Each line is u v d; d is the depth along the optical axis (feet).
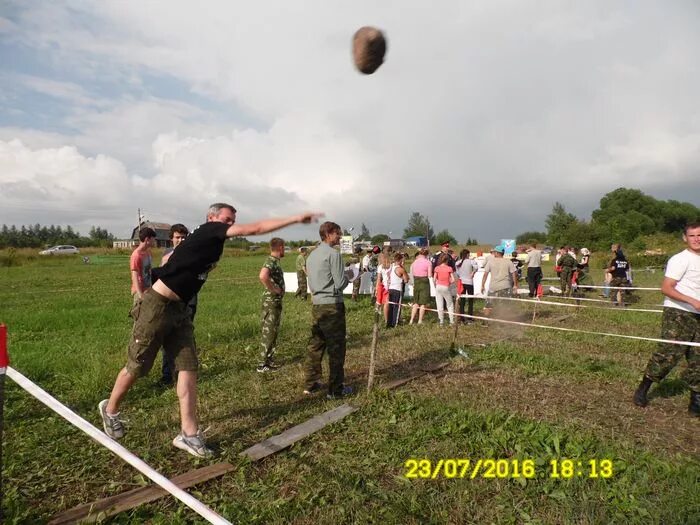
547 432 14.55
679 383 20.04
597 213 289.74
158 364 22.77
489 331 32.83
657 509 10.77
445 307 40.37
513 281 38.83
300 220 11.59
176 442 13.58
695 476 12.13
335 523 10.49
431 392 19.19
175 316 13.03
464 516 10.77
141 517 10.89
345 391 18.76
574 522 10.52
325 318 18.19
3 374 9.72
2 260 135.23
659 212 285.23
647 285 71.36
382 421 15.93
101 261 154.20
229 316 38.68
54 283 78.95
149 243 20.17
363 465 13.02
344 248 112.68
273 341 22.44
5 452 14.03
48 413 17.34
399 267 35.06
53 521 10.61
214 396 18.93
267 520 10.68
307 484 12.01
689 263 16.33
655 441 14.64
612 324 37.22
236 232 12.27
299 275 52.01
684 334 16.66
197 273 12.82
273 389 19.80
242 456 13.38
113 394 13.46
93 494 11.92
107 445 9.18
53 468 13.19
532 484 11.99
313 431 15.12
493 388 19.74
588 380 20.95
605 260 123.24
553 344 28.53
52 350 26.20
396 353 25.82
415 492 11.62
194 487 12.03
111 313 41.34
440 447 13.99
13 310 44.75
